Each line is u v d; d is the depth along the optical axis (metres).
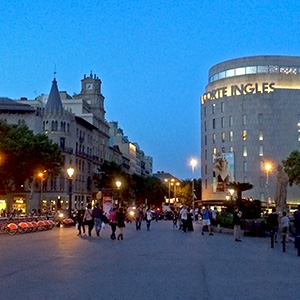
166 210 86.56
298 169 75.62
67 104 105.06
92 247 22.80
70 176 44.81
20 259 17.22
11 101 90.38
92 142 105.06
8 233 33.28
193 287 11.59
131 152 161.25
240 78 106.38
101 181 98.31
